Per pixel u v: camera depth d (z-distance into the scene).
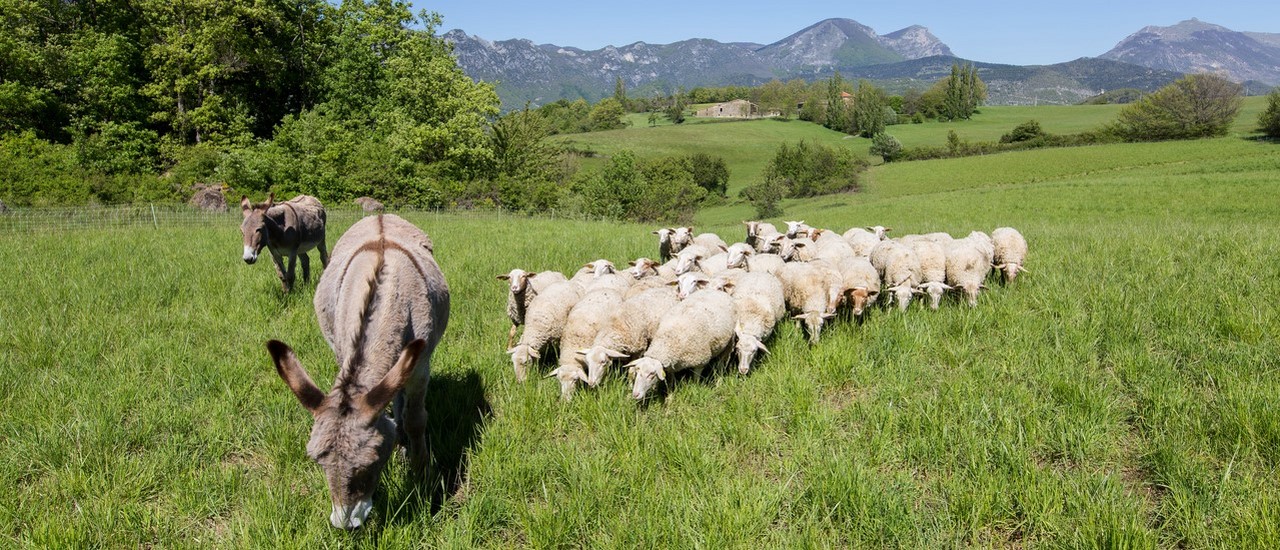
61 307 8.84
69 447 5.27
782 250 10.86
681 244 12.93
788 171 83.62
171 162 39.88
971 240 10.20
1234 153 67.75
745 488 4.78
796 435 5.56
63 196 28.27
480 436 5.49
